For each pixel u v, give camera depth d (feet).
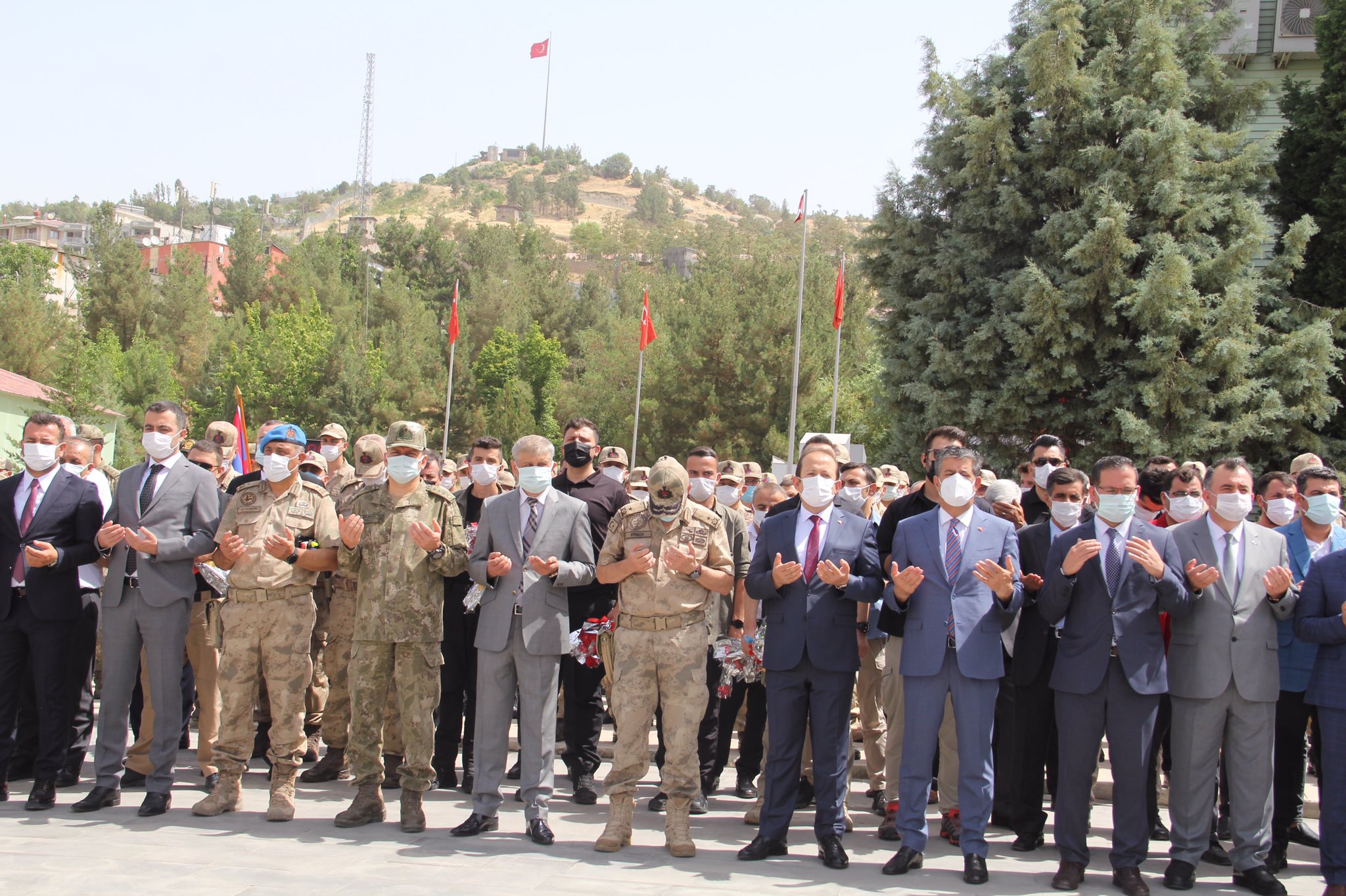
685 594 19.57
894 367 59.41
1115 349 51.98
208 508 21.94
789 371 107.45
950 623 18.63
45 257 257.34
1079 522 20.80
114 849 18.04
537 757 19.77
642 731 19.47
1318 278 54.49
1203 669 18.33
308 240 245.04
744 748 24.08
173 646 20.94
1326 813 17.95
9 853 17.69
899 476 33.99
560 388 173.88
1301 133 55.93
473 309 195.83
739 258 141.18
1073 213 51.90
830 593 19.25
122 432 116.06
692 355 111.34
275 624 20.71
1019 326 52.13
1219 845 20.22
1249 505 18.58
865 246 61.93
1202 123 56.13
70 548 21.54
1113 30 55.57
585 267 434.71
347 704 24.45
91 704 23.75
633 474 29.63
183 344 193.47
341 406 156.66
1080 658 18.25
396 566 20.27
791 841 20.61
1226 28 56.85
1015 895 17.21
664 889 16.69
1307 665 20.01
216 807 20.68
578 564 20.38
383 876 16.92
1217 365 49.14
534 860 18.26
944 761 20.94
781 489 28.14
